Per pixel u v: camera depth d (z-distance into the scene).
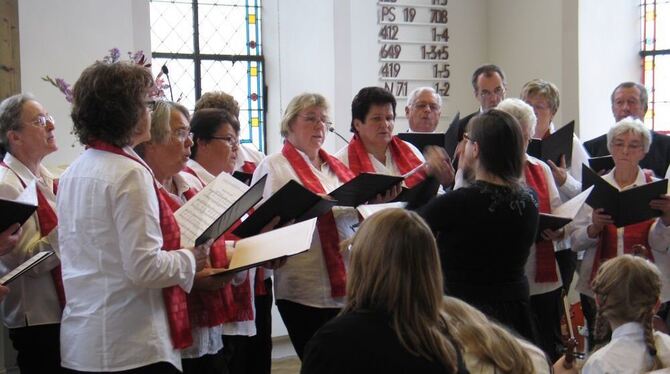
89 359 2.57
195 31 7.47
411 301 1.85
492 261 3.20
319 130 4.04
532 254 4.12
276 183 3.94
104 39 6.00
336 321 1.86
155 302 2.66
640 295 2.85
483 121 3.25
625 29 7.16
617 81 7.13
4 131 3.45
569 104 6.95
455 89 7.45
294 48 7.39
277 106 7.51
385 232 1.88
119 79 2.66
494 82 5.25
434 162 3.91
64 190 2.68
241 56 7.57
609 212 4.06
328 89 7.07
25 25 5.77
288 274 3.88
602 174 4.80
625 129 4.51
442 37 7.37
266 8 7.55
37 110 3.48
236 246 3.18
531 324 3.28
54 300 3.36
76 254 2.62
